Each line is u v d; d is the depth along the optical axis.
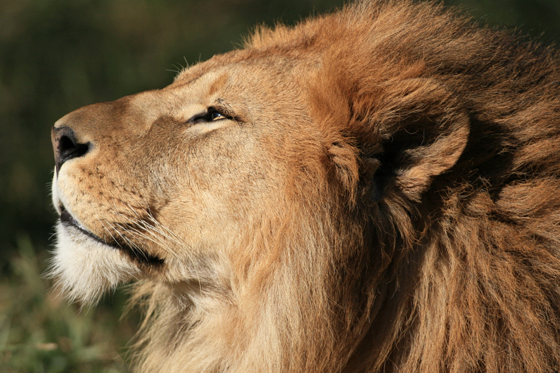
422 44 4.83
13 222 9.61
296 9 12.84
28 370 6.27
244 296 4.81
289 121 4.68
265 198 4.65
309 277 4.52
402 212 4.58
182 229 4.87
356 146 4.57
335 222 4.50
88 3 12.66
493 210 4.53
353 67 4.59
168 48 12.18
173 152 4.89
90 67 11.88
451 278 4.48
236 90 4.88
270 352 4.64
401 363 4.65
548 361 4.35
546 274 4.45
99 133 4.97
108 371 6.48
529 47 5.40
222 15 12.88
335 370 4.64
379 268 4.61
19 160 10.51
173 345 5.62
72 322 7.03
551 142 4.67
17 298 7.39
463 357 4.39
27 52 11.87
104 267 5.05
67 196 4.96
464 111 4.35
